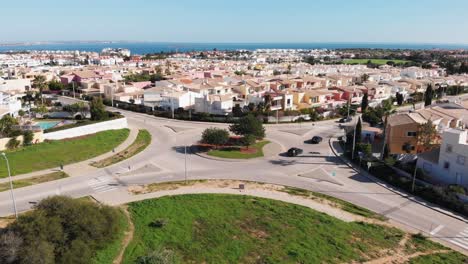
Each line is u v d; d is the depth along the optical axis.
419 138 56.97
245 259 30.03
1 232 29.02
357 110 102.56
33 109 85.94
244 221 36.66
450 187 43.16
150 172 51.56
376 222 37.69
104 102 107.00
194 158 58.47
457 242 34.16
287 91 101.19
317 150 63.94
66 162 54.53
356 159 56.12
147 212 38.19
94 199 41.78
